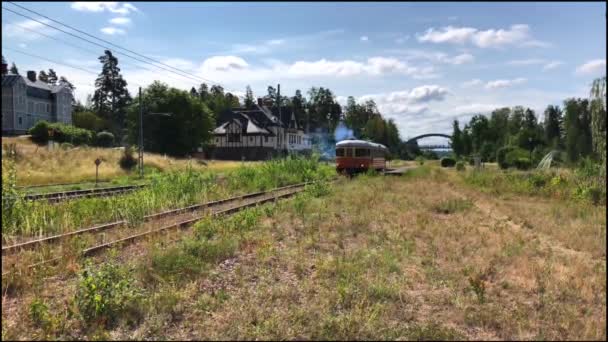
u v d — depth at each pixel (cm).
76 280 683
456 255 882
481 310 601
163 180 1869
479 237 1050
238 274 739
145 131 6431
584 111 3828
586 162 2334
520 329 546
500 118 10619
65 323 535
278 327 531
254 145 7588
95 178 3022
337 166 3384
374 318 560
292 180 2738
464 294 669
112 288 579
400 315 586
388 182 2553
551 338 527
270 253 860
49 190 2217
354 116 12219
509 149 5056
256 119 7956
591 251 958
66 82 10781
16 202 1126
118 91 10438
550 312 602
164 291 627
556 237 1103
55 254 820
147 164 3797
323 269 757
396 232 1095
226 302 612
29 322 537
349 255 862
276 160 3092
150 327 534
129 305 574
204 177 2144
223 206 1589
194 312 575
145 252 862
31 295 621
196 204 1536
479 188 2375
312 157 3369
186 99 6531
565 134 3966
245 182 2364
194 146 6631
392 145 10988
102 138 6094
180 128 6462
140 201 1446
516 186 2289
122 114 10331
